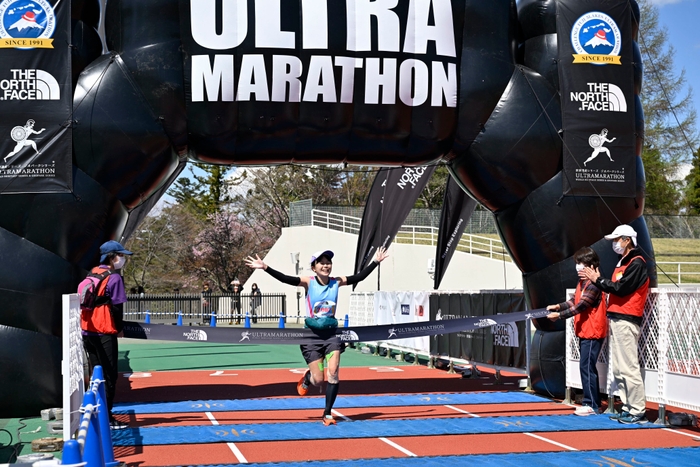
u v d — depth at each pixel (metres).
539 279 10.27
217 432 7.92
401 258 31.08
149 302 38.31
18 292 8.89
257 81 9.55
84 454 5.18
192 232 53.88
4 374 8.79
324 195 52.66
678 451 6.95
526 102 10.12
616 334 8.35
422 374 14.13
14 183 8.98
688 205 50.03
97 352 7.82
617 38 10.16
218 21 9.52
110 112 9.30
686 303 7.68
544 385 10.35
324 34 9.66
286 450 7.00
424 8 9.95
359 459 6.60
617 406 9.51
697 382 7.48
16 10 9.07
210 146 9.85
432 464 6.43
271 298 36.69
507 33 10.37
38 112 9.05
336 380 8.34
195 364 16.53
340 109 9.81
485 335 12.76
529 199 10.17
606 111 10.04
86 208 9.17
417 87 9.90
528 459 6.64
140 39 9.48
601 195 9.98
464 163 10.46
